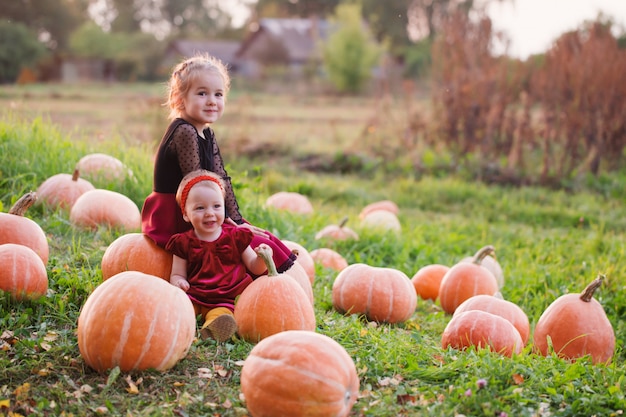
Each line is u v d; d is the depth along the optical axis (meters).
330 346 3.63
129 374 3.96
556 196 12.86
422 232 9.66
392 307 5.75
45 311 4.77
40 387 3.86
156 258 5.00
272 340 3.65
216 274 4.82
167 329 3.99
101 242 6.30
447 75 15.67
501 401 3.91
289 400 3.46
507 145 14.98
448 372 4.24
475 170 14.22
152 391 3.87
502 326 4.98
